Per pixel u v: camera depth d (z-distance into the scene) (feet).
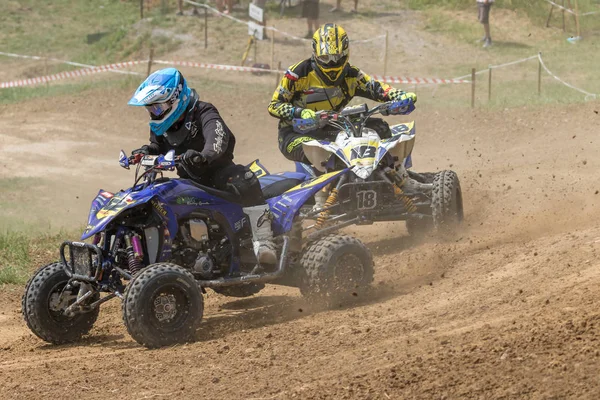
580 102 151.64
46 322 53.47
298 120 72.79
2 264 80.12
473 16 242.99
